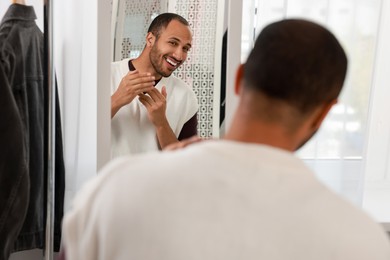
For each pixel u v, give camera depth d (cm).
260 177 58
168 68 150
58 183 161
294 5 160
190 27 150
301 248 56
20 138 136
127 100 150
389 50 189
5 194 136
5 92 132
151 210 57
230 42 150
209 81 152
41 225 158
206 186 58
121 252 58
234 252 55
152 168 61
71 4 158
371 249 57
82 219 62
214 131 154
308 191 59
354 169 166
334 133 165
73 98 162
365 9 158
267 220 56
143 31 148
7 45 138
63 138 165
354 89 162
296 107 62
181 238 56
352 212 59
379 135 197
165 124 152
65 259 66
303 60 61
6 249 139
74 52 160
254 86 63
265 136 62
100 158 148
